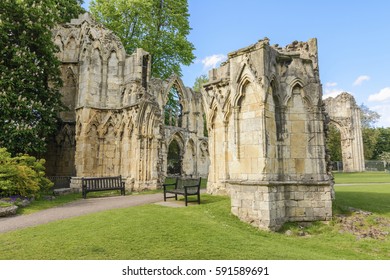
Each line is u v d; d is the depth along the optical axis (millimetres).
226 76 14961
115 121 20859
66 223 8680
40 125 17531
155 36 30719
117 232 7602
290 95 10586
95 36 21297
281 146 10242
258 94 9719
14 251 6219
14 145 15883
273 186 9391
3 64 16922
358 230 9164
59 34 24750
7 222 9438
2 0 16281
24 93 17141
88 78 20422
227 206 11156
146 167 19156
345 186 20969
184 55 32594
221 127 15227
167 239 7156
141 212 10258
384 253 7383
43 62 18359
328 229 9406
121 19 28984
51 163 23234
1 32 16172
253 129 9789
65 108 20906
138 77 20562
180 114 40406
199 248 6598
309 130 10617
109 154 20625
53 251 6207
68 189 17500
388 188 18906
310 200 10070
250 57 10055
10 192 12727
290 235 8930
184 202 12711
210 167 15914
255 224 9328
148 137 19375
